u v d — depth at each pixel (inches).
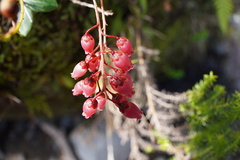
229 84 20.2
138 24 13.8
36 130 18.3
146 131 12.9
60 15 11.6
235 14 17.9
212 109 12.0
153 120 12.8
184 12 16.5
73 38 12.2
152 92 13.1
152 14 15.0
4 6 8.4
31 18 10.1
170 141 12.4
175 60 18.9
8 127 18.4
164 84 19.7
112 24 13.0
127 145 16.8
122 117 13.4
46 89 13.6
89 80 8.7
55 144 17.8
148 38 14.8
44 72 12.9
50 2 10.0
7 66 12.1
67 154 17.0
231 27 18.7
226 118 12.0
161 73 19.1
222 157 12.1
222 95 12.4
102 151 16.8
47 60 12.4
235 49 19.9
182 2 15.9
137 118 8.9
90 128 17.2
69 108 16.5
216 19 17.5
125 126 13.4
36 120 17.6
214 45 20.0
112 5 12.9
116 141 16.7
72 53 12.6
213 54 20.4
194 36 17.1
